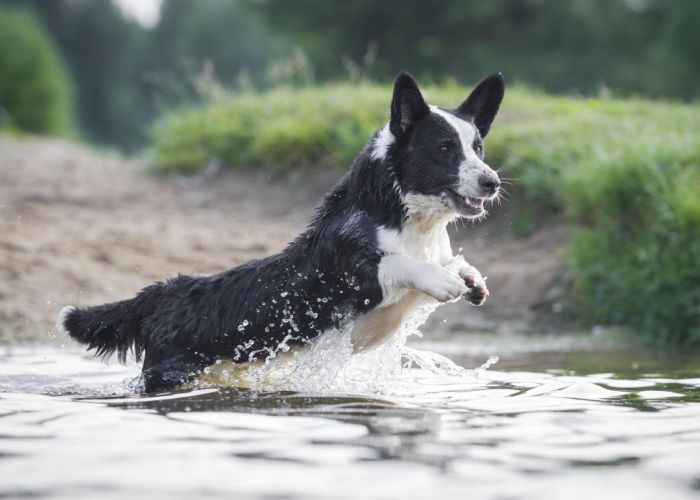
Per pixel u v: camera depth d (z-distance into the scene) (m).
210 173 17.73
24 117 45.81
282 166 16.78
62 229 13.61
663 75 42.09
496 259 13.37
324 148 16.77
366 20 42.56
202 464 3.82
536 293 12.36
